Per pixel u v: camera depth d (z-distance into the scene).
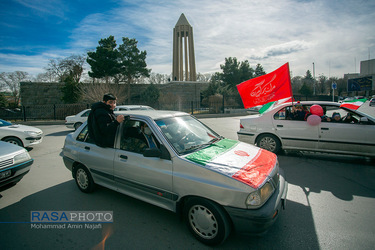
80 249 2.50
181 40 35.06
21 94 25.69
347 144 5.29
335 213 3.14
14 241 2.65
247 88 6.06
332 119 5.61
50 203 3.60
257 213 2.20
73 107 19.92
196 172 2.50
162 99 24.27
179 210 2.72
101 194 3.91
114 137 3.33
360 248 2.41
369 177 4.50
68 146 4.08
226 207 2.29
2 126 7.17
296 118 5.92
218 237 2.38
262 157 3.00
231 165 2.58
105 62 24.81
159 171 2.77
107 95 3.50
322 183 4.23
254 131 6.31
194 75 32.72
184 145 2.98
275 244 2.50
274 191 2.59
